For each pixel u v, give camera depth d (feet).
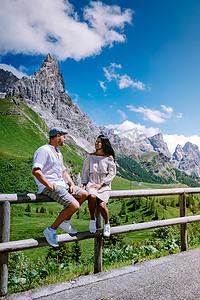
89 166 12.09
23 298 9.20
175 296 9.14
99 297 9.18
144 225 13.39
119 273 11.58
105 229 11.57
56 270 13.28
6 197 9.37
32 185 344.28
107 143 12.14
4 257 9.39
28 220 219.00
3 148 461.37
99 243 11.89
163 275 11.24
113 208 194.39
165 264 12.79
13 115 630.33
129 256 16.08
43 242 10.03
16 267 12.69
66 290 9.87
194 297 9.05
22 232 173.78
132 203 235.81
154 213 228.63
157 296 9.16
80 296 9.29
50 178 10.01
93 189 11.44
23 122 616.39
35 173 9.44
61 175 10.50
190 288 9.80
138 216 203.21
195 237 22.90
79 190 10.91
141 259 15.17
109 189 11.89
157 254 15.64
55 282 11.14
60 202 10.01
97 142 12.16
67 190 10.44
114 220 160.56
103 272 11.76
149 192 13.75
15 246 9.34
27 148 504.84
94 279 10.91
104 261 15.64
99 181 11.89
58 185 9.92
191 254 14.67
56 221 10.16
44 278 12.01
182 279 10.71
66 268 13.52
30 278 11.84
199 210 163.84
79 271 12.60
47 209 269.85
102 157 12.00
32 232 176.96
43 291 9.77
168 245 18.20
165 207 260.62
